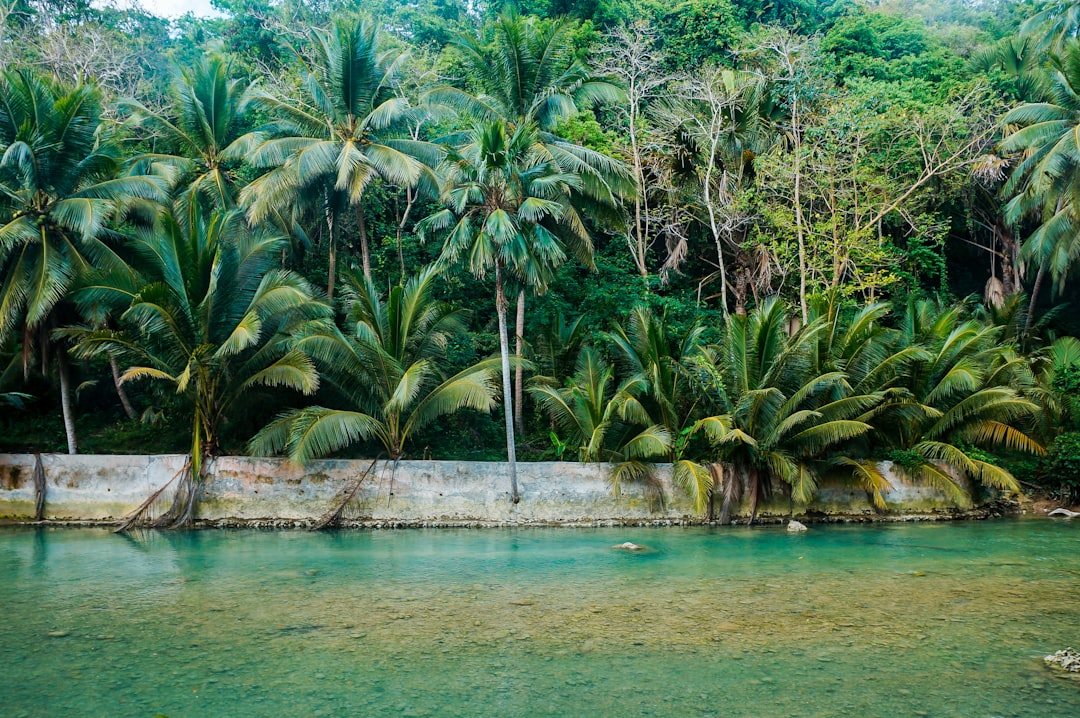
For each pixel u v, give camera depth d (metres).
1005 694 7.42
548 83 22.00
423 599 11.12
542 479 18.78
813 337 19.67
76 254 18.23
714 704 7.16
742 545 16.08
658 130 28.52
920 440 21.22
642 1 35.47
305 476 18.08
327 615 10.22
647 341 21.02
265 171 25.00
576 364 22.08
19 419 21.66
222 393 18.42
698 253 33.03
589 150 22.20
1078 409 22.72
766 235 26.89
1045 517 20.98
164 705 7.07
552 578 12.60
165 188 20.25
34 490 17.83
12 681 7.67
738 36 32.50
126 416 23.11
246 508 17.88
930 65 35.56
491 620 10.01
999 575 12.90
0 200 17.92
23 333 19.38
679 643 9.04
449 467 18.47
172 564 13.60
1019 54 34.31
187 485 17.72
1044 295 35.56
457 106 22.17
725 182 28.09
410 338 19.38
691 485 18.52
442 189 21.78
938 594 11.50
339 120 22.48
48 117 18.06
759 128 28.62
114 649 8.72
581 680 7.79
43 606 10.59
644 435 18.70
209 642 9.00
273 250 19.53
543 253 18.19
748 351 19.75
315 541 16.27
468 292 27.34
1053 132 25.47
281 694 7.36
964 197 31.64
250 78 30.75
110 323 19.39
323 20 37.25
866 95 26.89
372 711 6.94
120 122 26.78
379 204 27.50
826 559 14.40
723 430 18.34
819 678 7.88
